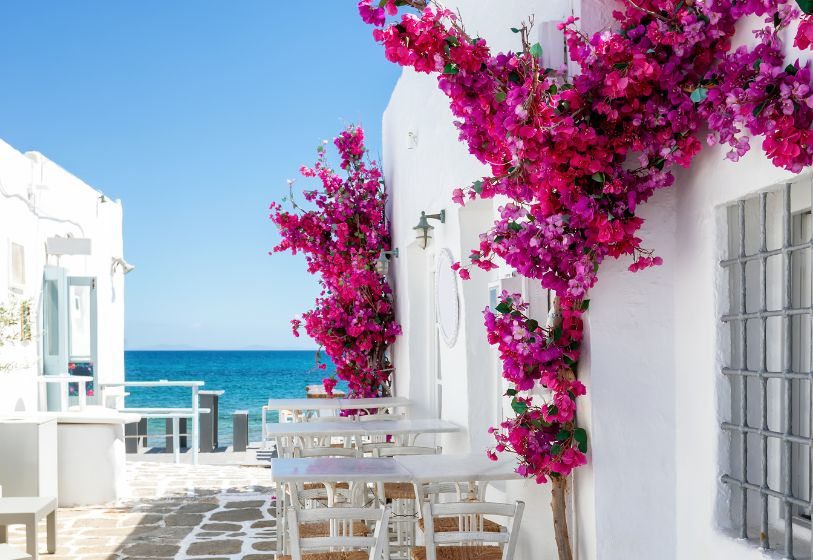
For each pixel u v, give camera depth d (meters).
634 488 3.98
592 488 4.01
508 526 5.37
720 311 3.61
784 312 3.20
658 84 3.49
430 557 4.25
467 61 3.64
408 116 9.19
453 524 5.72
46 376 11.37
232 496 9.86
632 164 3.85
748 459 3.67
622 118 3.56
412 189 8.98
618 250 3.72
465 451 6.77
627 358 3.99
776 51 3.02
